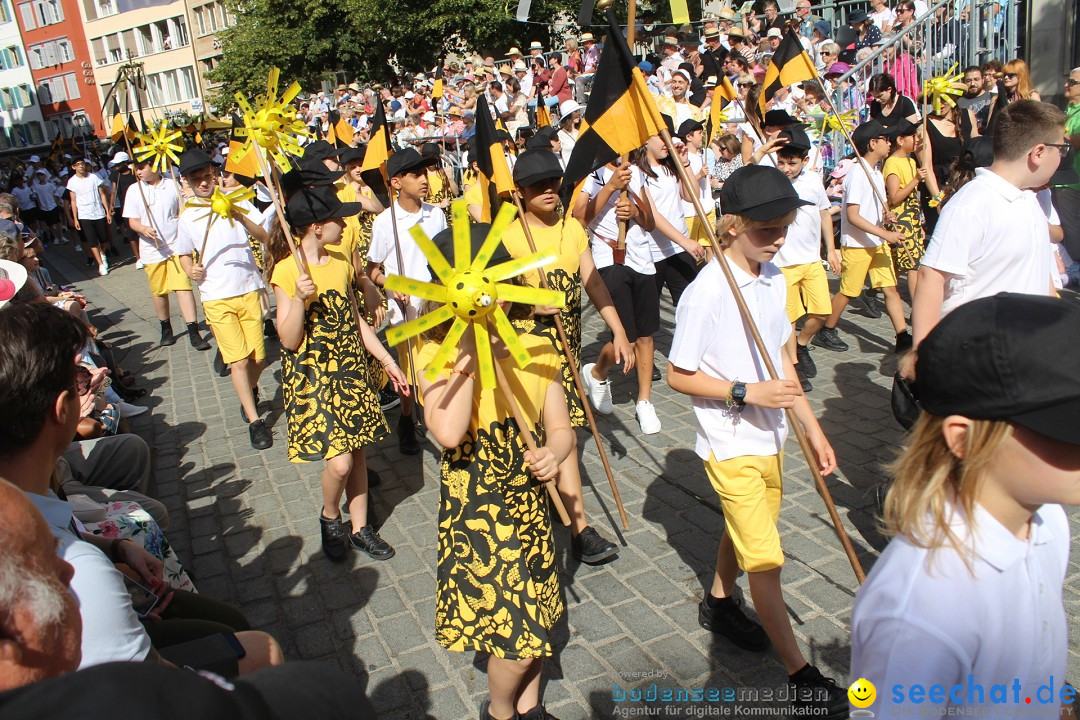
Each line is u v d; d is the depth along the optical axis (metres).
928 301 3.46
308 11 31.03
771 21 13.45
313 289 3.93
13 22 59.44
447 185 9.92
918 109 9.30
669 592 3.81
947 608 1.38
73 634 1.36
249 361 6.30
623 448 5.39
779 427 3.01
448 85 17.52
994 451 1.35
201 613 2.88
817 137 9.37
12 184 20.22
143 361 8.59
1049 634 1.46
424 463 5.45
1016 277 3.32
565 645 3.51
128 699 0.85
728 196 2.92
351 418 4.15
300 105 22.30
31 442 1.97
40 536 1.39
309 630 3.79
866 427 5.39
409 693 3.33
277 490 5.30
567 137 9.21
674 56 13.37
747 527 2.95
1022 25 10.27
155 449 6.15
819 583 3.77
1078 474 1.32
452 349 2.42
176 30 54.00
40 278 6.84
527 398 2.71
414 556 4.34
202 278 6.01
